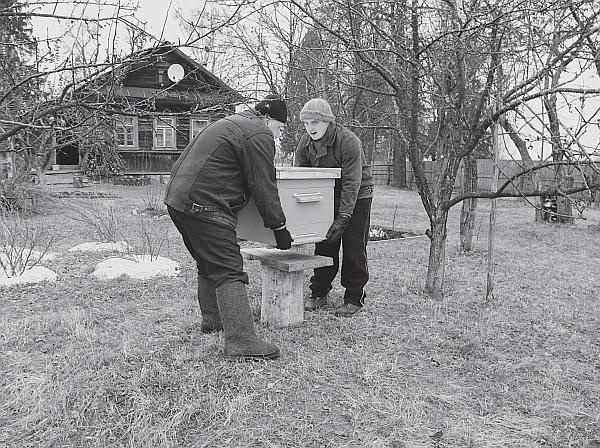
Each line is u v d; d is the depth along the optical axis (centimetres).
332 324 473
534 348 443
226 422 304
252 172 371
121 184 2167
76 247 787
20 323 458
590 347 448
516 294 610
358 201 480
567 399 353
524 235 1105
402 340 445
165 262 677
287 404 327
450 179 558
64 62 330
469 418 321
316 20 502
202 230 371
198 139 379
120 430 296
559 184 462
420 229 1120
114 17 307
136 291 568
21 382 345
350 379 366
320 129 450
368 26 534
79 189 1894
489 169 2545
